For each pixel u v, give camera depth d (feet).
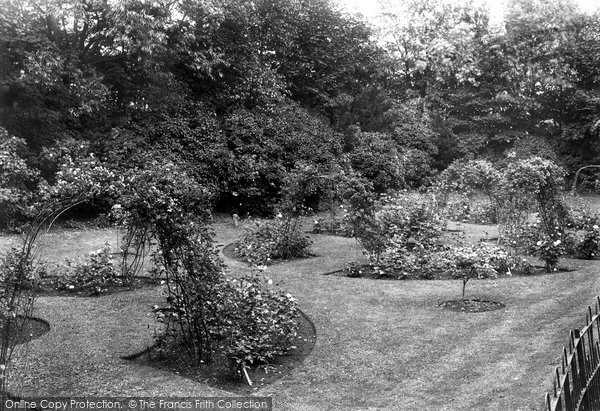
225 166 54.85
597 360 13.57
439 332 21.35
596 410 12.39
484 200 61.31
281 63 79.15
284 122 63.82
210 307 18.03
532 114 96.32
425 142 86.17
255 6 67.21
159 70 55.88
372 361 18.45
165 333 18.74
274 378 17.17
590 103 88.53
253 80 63.52
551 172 34.94
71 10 46.83
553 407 8.98
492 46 94.79
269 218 56.65
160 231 18.07
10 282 17.08
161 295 25.49
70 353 18.54
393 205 40.91
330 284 29.14
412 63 103.09
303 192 39.24
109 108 53.88
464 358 18.54
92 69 49.70
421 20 102.58
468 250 26.68
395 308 24.80
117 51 51.13
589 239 35.81
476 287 28.43
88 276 27.07
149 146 51.42
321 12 82.89
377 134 79.05
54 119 46.21
